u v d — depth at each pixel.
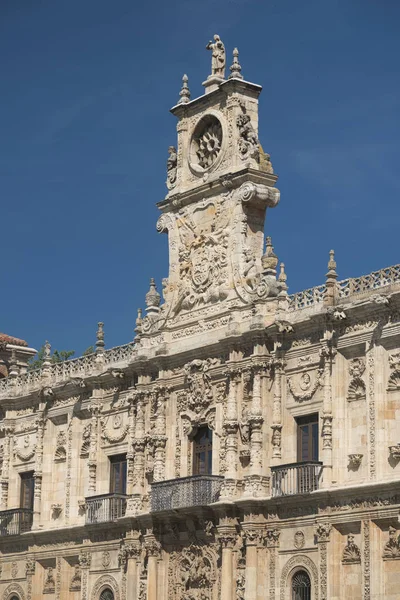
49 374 95.88
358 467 70.56
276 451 75.25
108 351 90.44
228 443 77.75
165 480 80.69
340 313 71.75
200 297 82.69
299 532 73.06
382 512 68.25
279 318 76.19
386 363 70.19
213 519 77.75
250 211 81.00
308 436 74.38
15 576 94.88
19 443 97.94
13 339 112.00
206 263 82.69
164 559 81.50
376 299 69.69
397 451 68.25
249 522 74.88
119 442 87.88
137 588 83.00
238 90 82.69
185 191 84.81
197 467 81.44
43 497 93.69
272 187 81.19
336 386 72.44
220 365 80.00
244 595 74.75
